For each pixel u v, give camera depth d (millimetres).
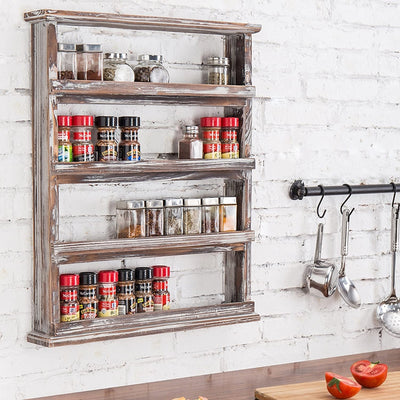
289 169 2596
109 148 2203
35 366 2240
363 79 2711
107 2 2277
